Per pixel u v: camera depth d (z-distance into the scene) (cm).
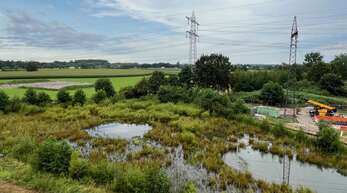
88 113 3853
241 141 2842
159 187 1346
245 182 1738
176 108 4091
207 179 1788
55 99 4819
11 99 4091
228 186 1720
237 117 3731
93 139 2580
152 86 5494
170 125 3322
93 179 1439
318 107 4838
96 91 5369
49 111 3822
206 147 2494
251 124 3541
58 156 1462
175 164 2052
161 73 6019
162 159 2098
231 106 4119
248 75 7900
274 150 2491
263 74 8288
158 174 1394
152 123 3441
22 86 6875
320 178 1975
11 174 1277
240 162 2222
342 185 1862
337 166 2209
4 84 7550
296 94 6681
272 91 5884
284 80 8594
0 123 2995
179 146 2530
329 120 4050
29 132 2659
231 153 2459
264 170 2080
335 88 7456
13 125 2936
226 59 6519
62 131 2766
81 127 3116
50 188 1169
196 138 2750
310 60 11975
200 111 3997
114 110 4066
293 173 2042
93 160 1948
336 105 6000
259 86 7925
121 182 1371
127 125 3428
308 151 2562
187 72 6450
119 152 2244
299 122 4003
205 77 6341
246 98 6200
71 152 1534
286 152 2467
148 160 2028
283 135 3050
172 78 6194
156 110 4103
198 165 2048
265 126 3303
